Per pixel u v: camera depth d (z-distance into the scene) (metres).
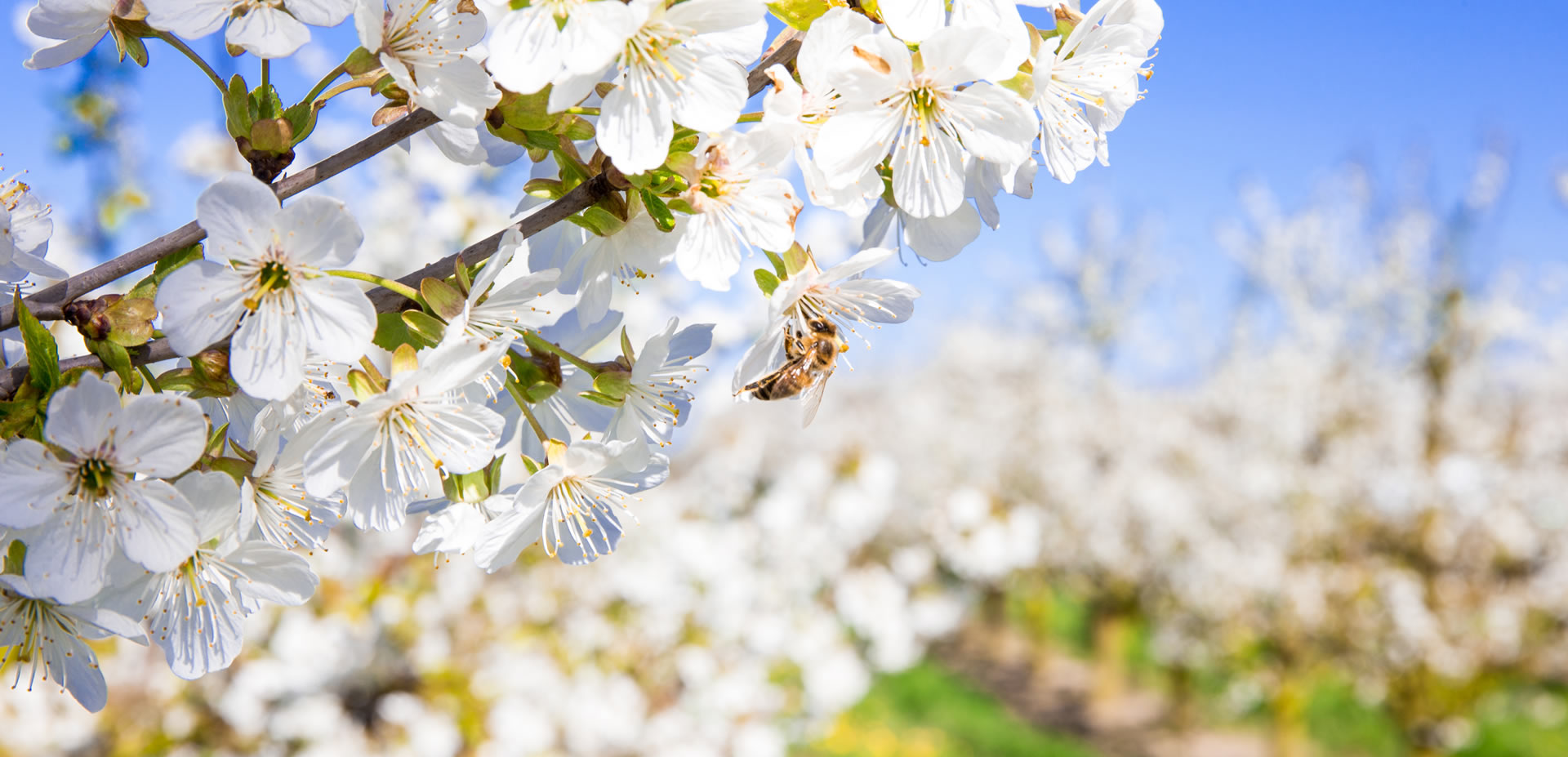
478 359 1.06
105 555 0.99
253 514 1.08
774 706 6.60
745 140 1.07
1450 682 9.63
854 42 1.03
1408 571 10.71
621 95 1.01
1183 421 15.53
